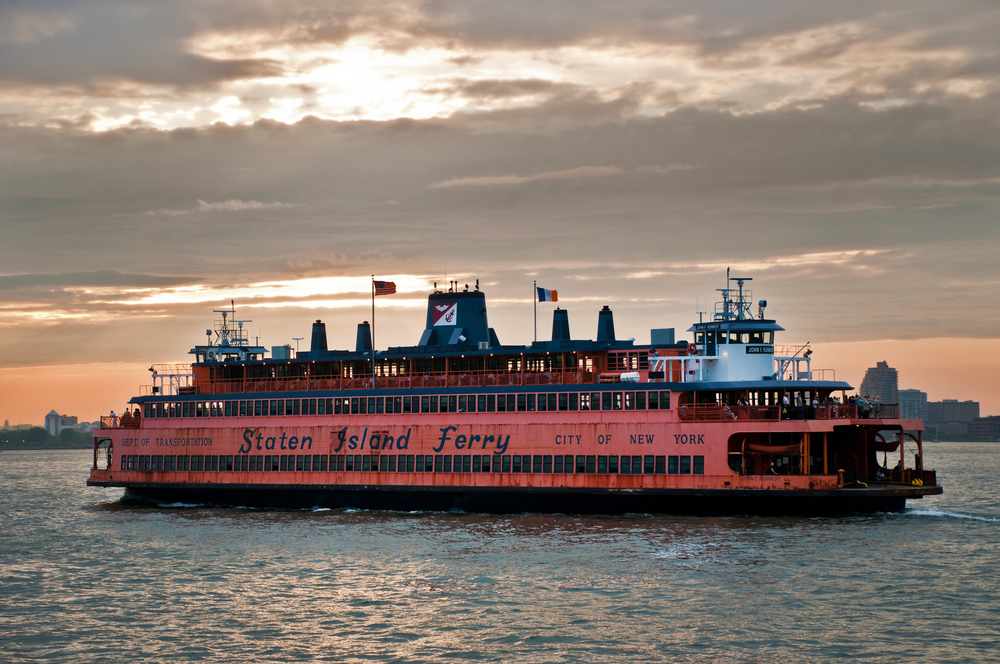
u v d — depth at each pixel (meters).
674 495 95.94
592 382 103.94
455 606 66.12
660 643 57.78
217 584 74.00
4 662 56.97
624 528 90.94
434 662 55.62
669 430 96.56
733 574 72.44
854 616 62.31
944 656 55.25
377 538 90.56
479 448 104.50
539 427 102.00
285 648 58.53
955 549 80.81
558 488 100.19
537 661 55.41
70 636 61.53
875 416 98.88
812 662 54.56
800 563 75.50
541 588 70.00
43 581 76.25
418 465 107.44
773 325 101.50
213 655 57.59
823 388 97.75
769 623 61.09
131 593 71.88
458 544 86.12
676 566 75.12
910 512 102.25
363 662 56.00
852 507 95.00
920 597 66.38
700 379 102.31
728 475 94.19
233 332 135.12
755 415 94.94
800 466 98.25
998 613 62.88
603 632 59.91
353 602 67.81
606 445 98.88
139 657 57.50
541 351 108.69
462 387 106.25
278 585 73.19
